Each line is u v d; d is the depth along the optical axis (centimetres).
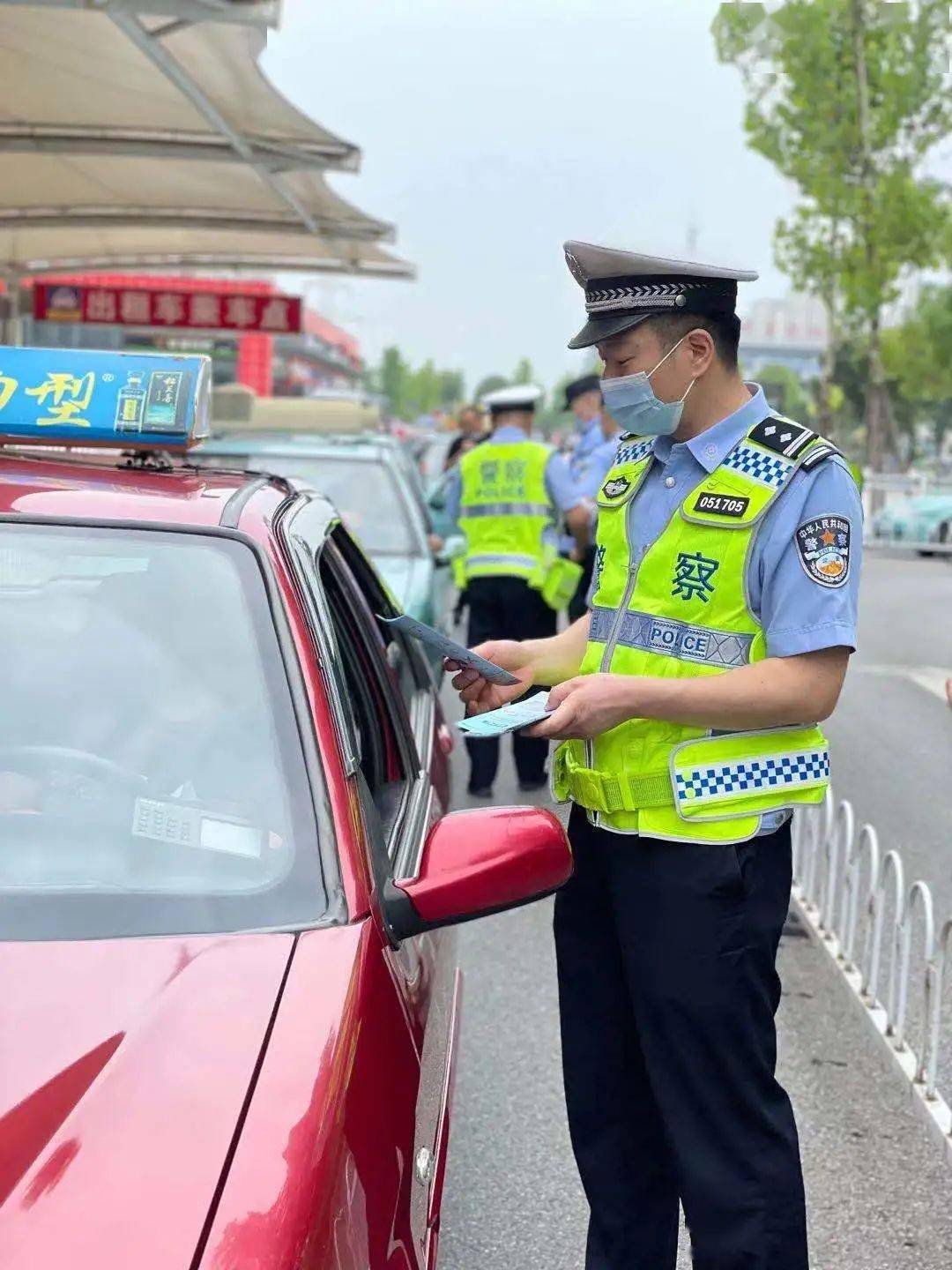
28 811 213
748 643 249
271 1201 148
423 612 652
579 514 719
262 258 1255
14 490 257
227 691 228
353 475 786
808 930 535
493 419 723
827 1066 421
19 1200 145
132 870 205
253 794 216
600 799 254
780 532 244
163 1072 165
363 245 1153
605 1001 271
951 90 2373
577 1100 276
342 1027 177
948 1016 452
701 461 251
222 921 197
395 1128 183
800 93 2408
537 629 725
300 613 243
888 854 441
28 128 839
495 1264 321
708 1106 252
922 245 2664
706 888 247
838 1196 351
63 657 231
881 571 1981
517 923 556
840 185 2536
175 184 976
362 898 205
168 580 241
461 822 224
